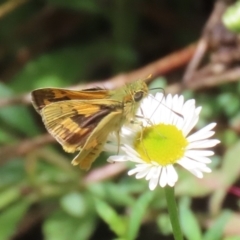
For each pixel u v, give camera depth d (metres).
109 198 0.30
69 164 0.31
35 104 0.25
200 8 0.37
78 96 0.25
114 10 0.35
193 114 0.25
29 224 0.32
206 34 0.32
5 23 0.37
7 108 0.32
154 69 0.32
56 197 0.31
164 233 0.30
